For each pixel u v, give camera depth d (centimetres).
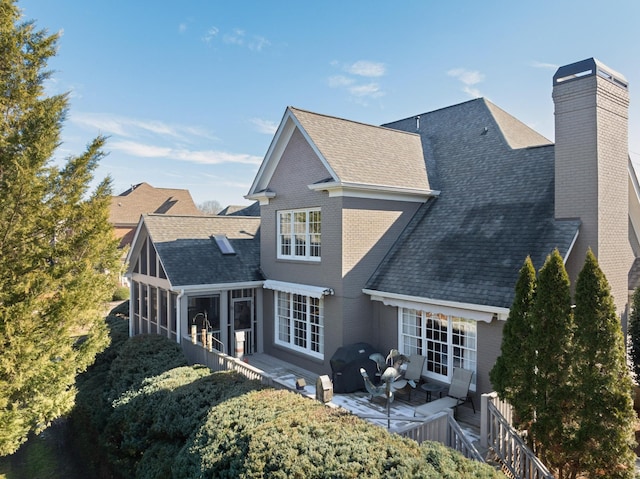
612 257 1156
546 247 1122
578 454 696
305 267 1559
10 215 931
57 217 1016
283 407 786
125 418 1049
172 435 901
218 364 1338
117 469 1014
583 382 699
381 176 1475
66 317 982
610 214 1145
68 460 1267
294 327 1664
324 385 974
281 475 555
